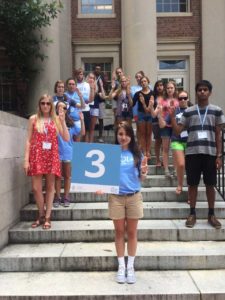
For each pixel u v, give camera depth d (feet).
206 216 21.40
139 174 16.35
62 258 17.70
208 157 19.58
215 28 46.88
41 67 41.16
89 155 16.15
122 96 28.68
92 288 15.94
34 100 41.52
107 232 19.69
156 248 18.67
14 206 20.77
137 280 16.67
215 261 17.78
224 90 46.75
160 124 23.93
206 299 15.46
